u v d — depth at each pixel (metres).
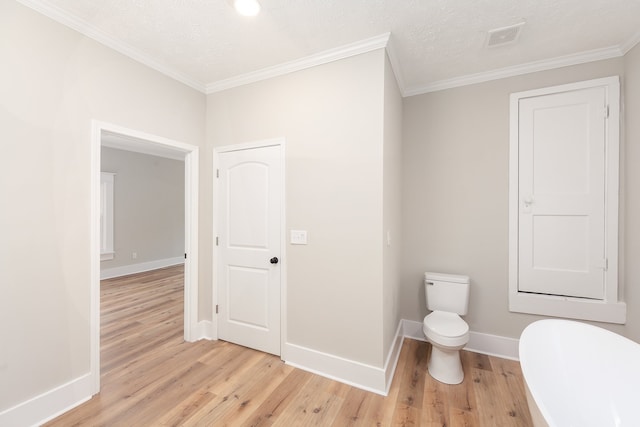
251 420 1.63
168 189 6.25
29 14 1.57
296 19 1.76
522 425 1.59
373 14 1.71
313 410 1.72
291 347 2.23
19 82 1.53
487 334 2.43
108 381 1.99
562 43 2.00
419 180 2.68
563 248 2.21
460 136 2.53
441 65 2.30
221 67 2.34
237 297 2.54
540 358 1.34
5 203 1.48
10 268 1.50
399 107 2.57
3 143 1.48
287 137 2.27
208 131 2.70
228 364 2.22
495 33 1.88
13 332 1.51
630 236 1.98
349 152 2.02
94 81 1.87
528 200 2.30
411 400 1.81
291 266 2.24
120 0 1.61
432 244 2.64
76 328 1.76
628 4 1.61
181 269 5.93
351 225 2.01
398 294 2.57
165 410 1.71
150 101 2.23
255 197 2.44
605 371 1.32
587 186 2.14
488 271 2.44
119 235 5.30
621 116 2.04
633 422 1.19
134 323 3.04
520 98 2.32
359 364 1.96
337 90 2.07
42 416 1.60
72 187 1.75
